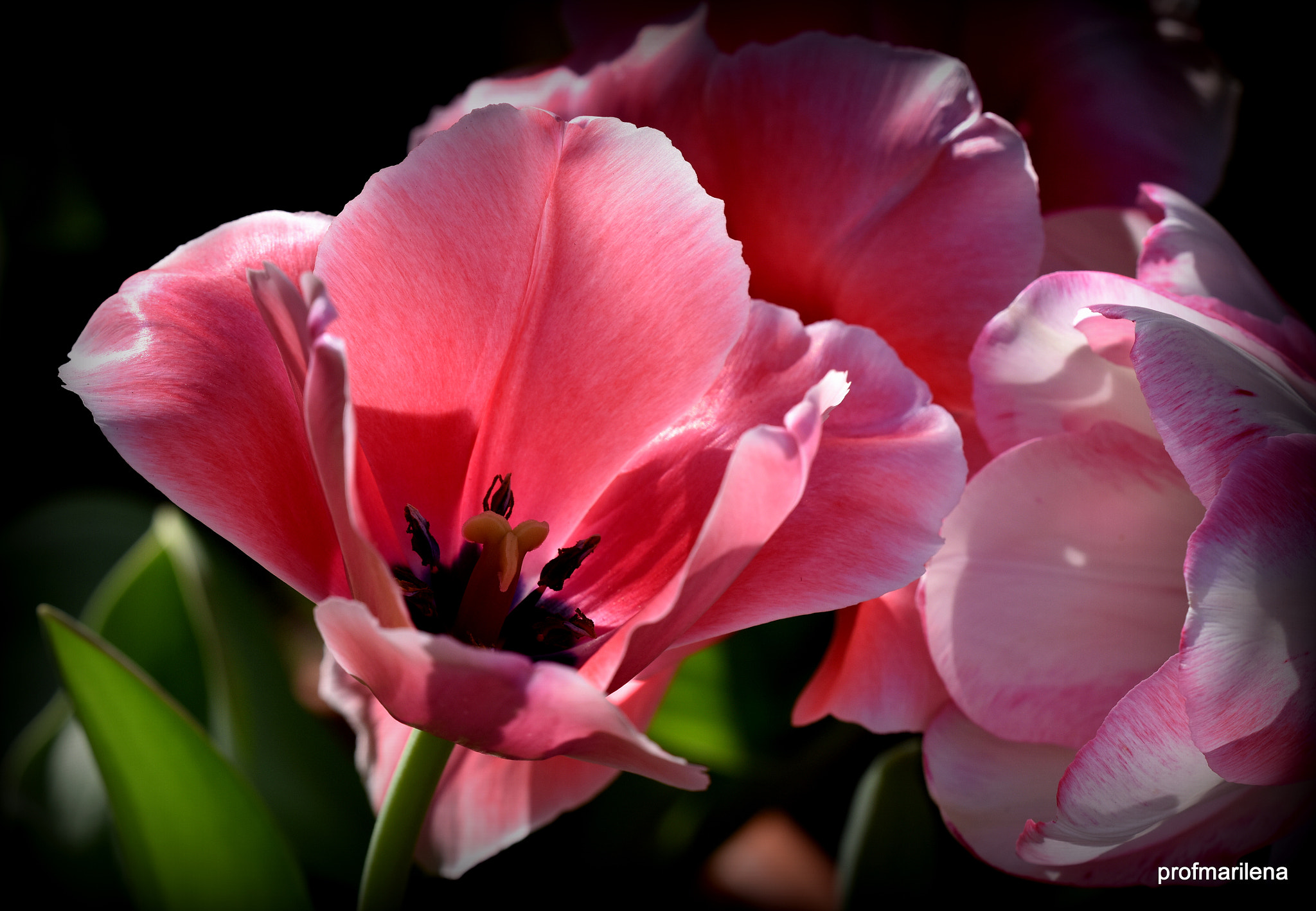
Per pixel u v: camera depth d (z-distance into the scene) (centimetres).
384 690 47
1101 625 52
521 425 51
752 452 46
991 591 53
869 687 53
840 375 48
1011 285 54
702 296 50
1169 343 50
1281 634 49
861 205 55
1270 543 49
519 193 49
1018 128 60
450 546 51
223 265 50
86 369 49
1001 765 53
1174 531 52
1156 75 60
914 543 50
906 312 55
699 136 56
